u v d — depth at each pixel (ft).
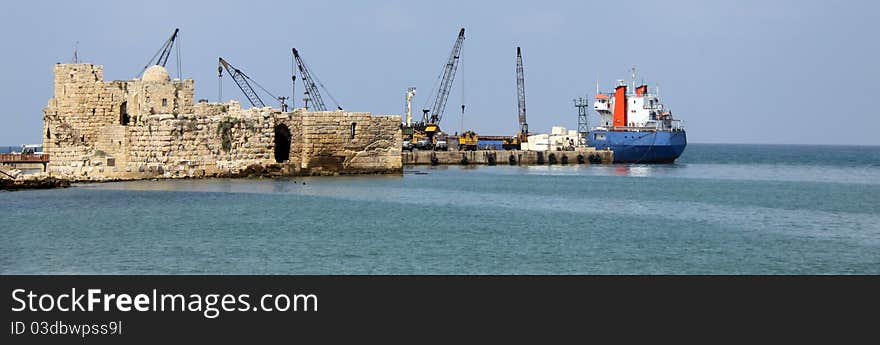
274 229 248.93
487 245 227.81
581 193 404.36
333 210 294.05
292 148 399.24
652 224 275.39
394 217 281.13
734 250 224.33
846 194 414.21
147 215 272.31
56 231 239.50
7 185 341.00
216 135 377.30
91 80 382.22
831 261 210.38
